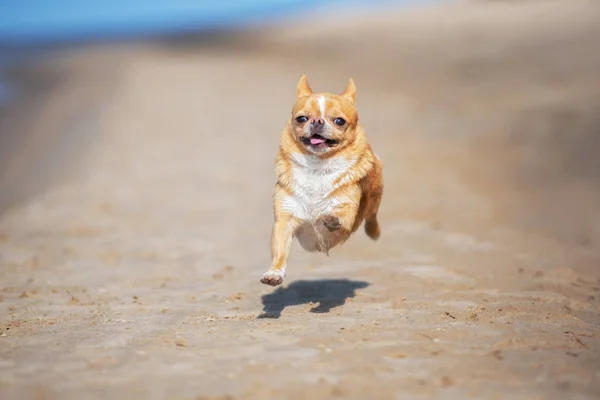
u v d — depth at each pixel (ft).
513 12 136.67
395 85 94.48
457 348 16.11
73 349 16.60
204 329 18.34
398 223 36.27
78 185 47.16
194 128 72.49
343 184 19.72
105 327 18.84
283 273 18.94
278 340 16.88
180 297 23.22
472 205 41.29
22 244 32.01
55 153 62.28
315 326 18.29
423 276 25.77
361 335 17.20
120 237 33.53
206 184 47.21
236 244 32.19
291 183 19.80
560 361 15.16
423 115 73.46
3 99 100.07
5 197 47.78
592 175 47.93
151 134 69.15
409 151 58.54
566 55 89.51
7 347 16.84
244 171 51.47
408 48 124.77
